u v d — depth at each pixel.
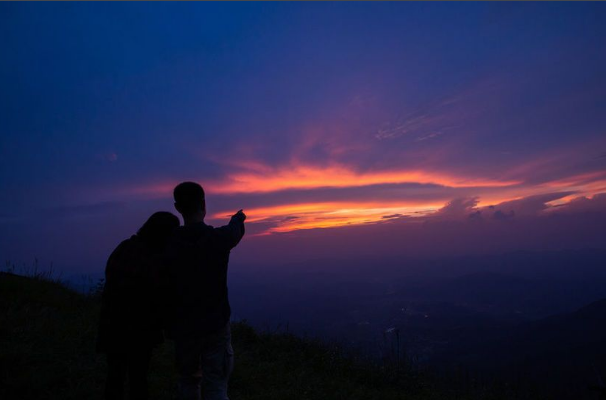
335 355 7.18
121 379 3.31
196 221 3.11
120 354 3.19
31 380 4.04
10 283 7.62
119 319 3.16
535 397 6.55
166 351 5.87
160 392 4.33
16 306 6.54
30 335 5.35
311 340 7.82
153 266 3.08
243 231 3.18
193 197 3.09
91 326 6.23
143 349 3.23
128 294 3.14
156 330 3.28
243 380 5.09
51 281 8.89
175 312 3.03
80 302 7.96
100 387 4.27
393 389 6.41
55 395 3.93
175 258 2.98
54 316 6.52
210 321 2.91
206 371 3.03
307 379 5.70
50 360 4.76
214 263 2.95
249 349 7.12
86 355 5.15
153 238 3.39
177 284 2.98
